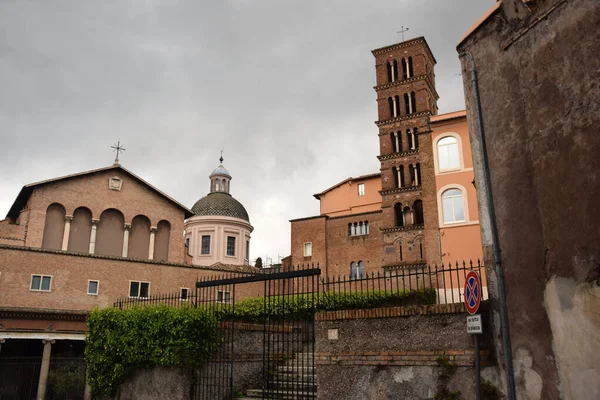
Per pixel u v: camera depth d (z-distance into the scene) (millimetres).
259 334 17703
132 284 34062
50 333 27438
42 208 43625
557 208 8961
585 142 8516
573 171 8703
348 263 60812
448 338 10695
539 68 9664
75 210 45906
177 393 15539
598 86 8375
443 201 36688
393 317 11516
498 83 10781
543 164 9352
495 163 10617
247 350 17141
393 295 17812
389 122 59562
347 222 62375
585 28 8727
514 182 10055
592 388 7945
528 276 9438
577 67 8820
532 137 9672
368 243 60188
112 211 48188
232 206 70750
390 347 11398
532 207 9562
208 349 15859
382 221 56531
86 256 32656
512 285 9766
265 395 15344
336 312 12375
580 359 8203
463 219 35781
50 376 28656
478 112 11195
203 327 15906
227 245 67562
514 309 9633
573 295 8461
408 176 56594
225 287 36469
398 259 53406
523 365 9266
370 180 65625
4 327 27750
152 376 16578
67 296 31328
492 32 11086
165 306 17344
